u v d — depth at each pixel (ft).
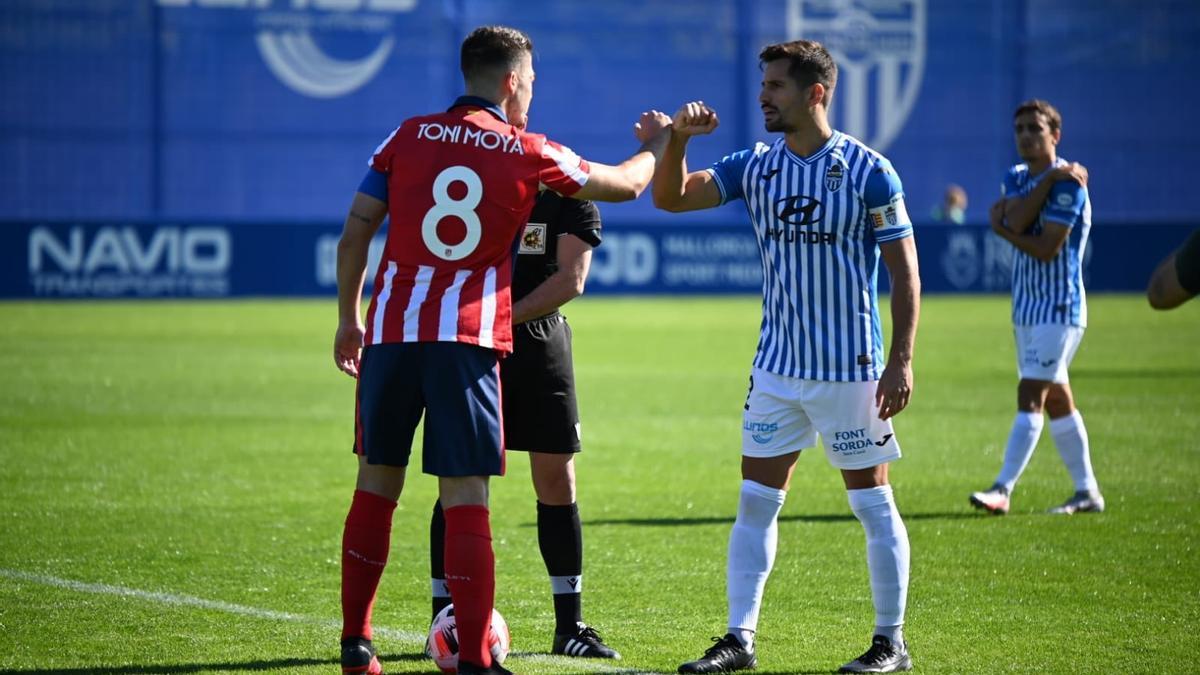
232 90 353.92
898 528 60.29
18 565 78.79
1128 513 96.89
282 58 355.56
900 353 58.49
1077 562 81.71
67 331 241.76
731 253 352.49
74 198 347.97
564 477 63.46
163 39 349.41
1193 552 84.43
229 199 356.18
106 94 347.36
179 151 352.90
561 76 368.27
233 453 121.39
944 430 138.62
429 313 54.39
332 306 306.35
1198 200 397.39
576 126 370.12
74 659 60.54
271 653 61.82
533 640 65.57
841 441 59.98
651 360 206.90
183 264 323.78
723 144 376.68
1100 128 392.68
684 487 108.06
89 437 129.39
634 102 372.58
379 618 69.05
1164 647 63.62
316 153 359.46
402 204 55.16
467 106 56.18
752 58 376.07
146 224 321.32
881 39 381.19
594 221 64.59
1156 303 45.11
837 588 75.77
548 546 63.52
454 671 58.44
